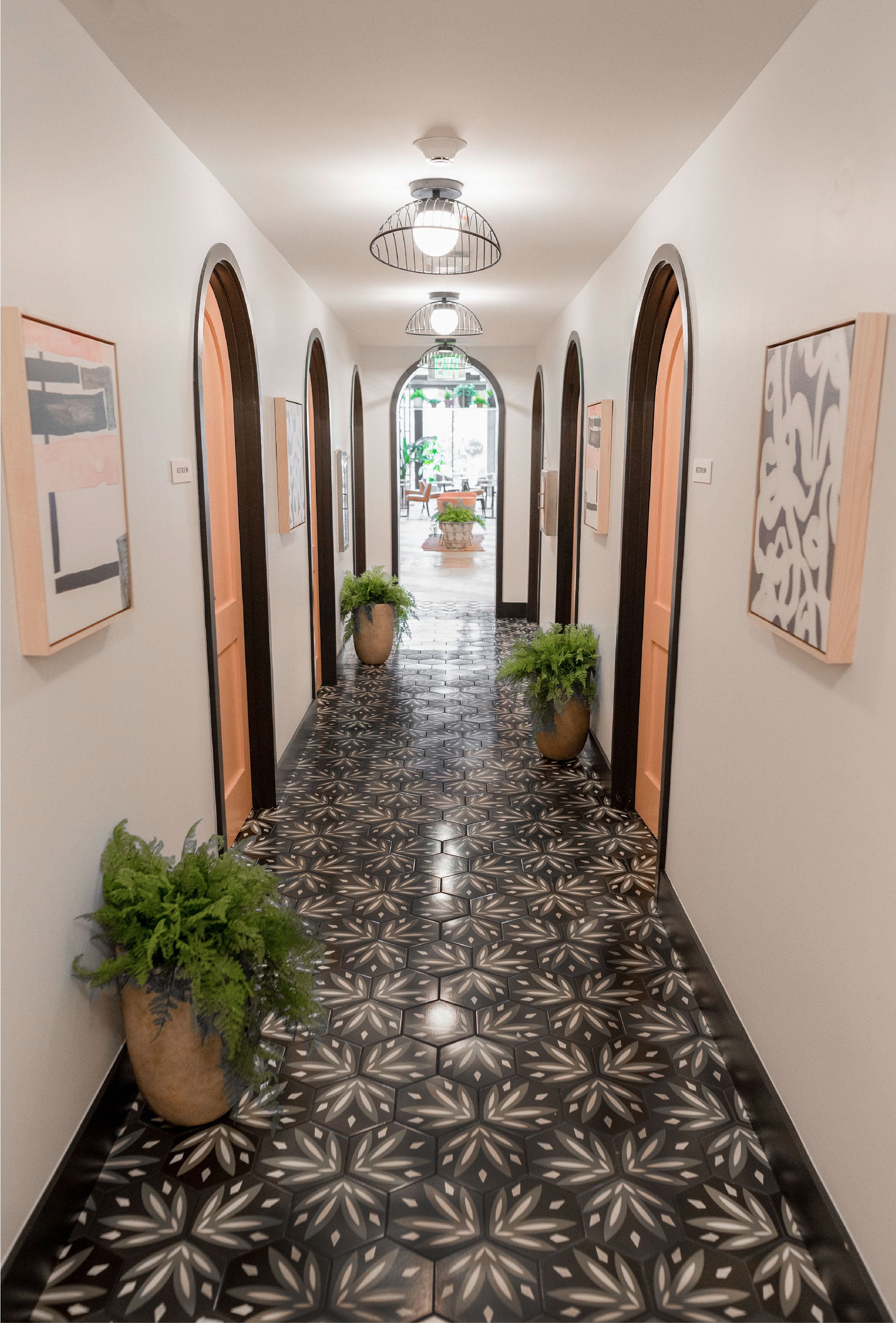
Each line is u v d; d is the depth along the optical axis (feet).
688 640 10.37
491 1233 6.65
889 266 5.48
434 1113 7.88
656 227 11.82
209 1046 7.37
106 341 7.13
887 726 5.51
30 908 6.06
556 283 18.21
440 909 11.41
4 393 5.57
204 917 7.09
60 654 6.51
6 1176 5.75
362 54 7.52
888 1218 5.43
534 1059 8.59
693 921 10.07
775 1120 7.23
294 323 16.99
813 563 6.31
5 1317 5.66
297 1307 6.06
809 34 6.75
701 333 9.79
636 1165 7.30
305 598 18.35
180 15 6.76
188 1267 6.36
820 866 6.54
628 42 7.30
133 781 8.09
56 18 6.47
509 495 30.73
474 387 72.64
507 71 7.88
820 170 6.55
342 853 13.01
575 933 10.85
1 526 5.61
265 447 13.93
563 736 16.49
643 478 13.70
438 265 16.17
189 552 9.87
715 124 9.16
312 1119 7.80
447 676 23.52
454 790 15.49
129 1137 7.61
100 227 7.31
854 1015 5.95
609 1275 6.31
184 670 9.68
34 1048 6.15
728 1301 6.12
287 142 9.64
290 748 16.61
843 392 5.74
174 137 9.39
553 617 25.03
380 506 32.04
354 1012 9.28
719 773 9.14
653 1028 9.08
